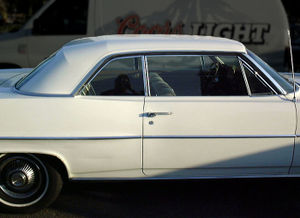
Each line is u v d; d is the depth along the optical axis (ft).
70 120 10.34
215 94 11.03
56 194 11.02
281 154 11.02
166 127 10.57
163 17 21.70
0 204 10.98
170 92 10.92
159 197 12.10
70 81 10.53
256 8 22.25
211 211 11.32
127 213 11.18
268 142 10.89
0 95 10.55
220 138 10.73
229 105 10.75
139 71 10.87
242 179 13.07
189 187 12.76
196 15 21.91
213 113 10.64
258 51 22.82
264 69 11.25
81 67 10.63
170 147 10.68
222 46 11.25
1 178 10.89
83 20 21.17
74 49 11.01
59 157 10.52
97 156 10.59
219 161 10.92
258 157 10.97
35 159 10.73
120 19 21.43
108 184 12.93
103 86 10.71
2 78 12.97
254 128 10.79
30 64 21.39
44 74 10.71
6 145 10.31
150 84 10.85
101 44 11.02
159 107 10.55
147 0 21.42
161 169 10.92
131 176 10.99
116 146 10.55
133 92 10.77
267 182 13.12
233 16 22.18
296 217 11.05
